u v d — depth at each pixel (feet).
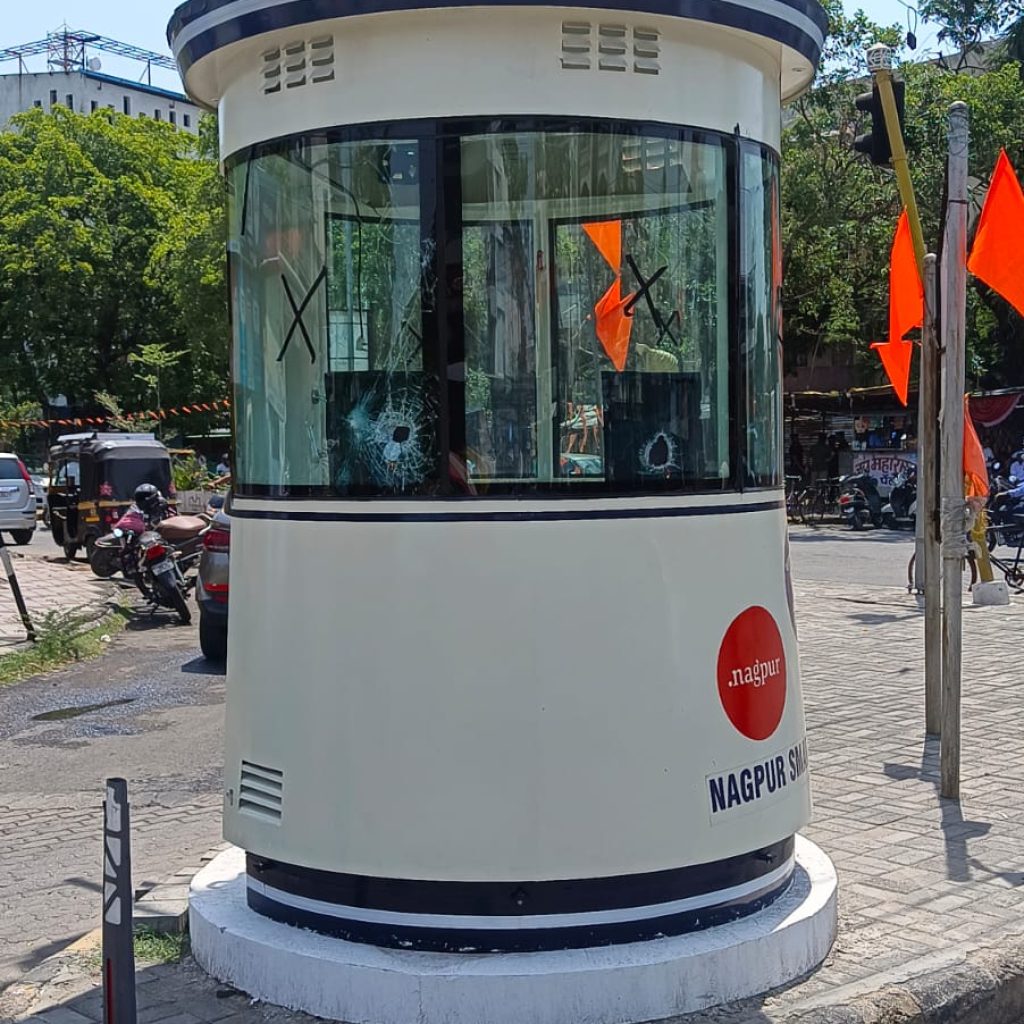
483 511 12.72
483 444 12.92
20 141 152.66
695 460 13.65
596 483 12.97
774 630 14.20
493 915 12.82
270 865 13.94
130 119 162.91
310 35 13.29
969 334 93.40
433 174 12.82
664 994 12.60
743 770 13.66
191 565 50.37
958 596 20.58
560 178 13.00
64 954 15.56
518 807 12.69
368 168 13.11
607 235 13.25
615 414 13.25
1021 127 86.58
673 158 13.42
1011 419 87.30
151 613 47.44
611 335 13.32
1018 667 32.53
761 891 14.06
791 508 90.43
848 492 82.89
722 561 13.60
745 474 13.98
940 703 24.67
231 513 14.69
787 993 13.26
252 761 13.93
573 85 12.86
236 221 14.51
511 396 13.02
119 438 69.15
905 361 30.99
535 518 12.73
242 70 14.16
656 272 13.51
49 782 24.98
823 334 110.32
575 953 12.76
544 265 13.08
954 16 98.32
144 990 13.71
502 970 12.39
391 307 13.14
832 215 87.56
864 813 20.12
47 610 47.09
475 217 12.92
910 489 81.46
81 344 147.74
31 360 148.66
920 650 35.70
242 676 14.15
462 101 12.75
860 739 25.16
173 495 66.18
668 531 13.20
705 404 13.79
